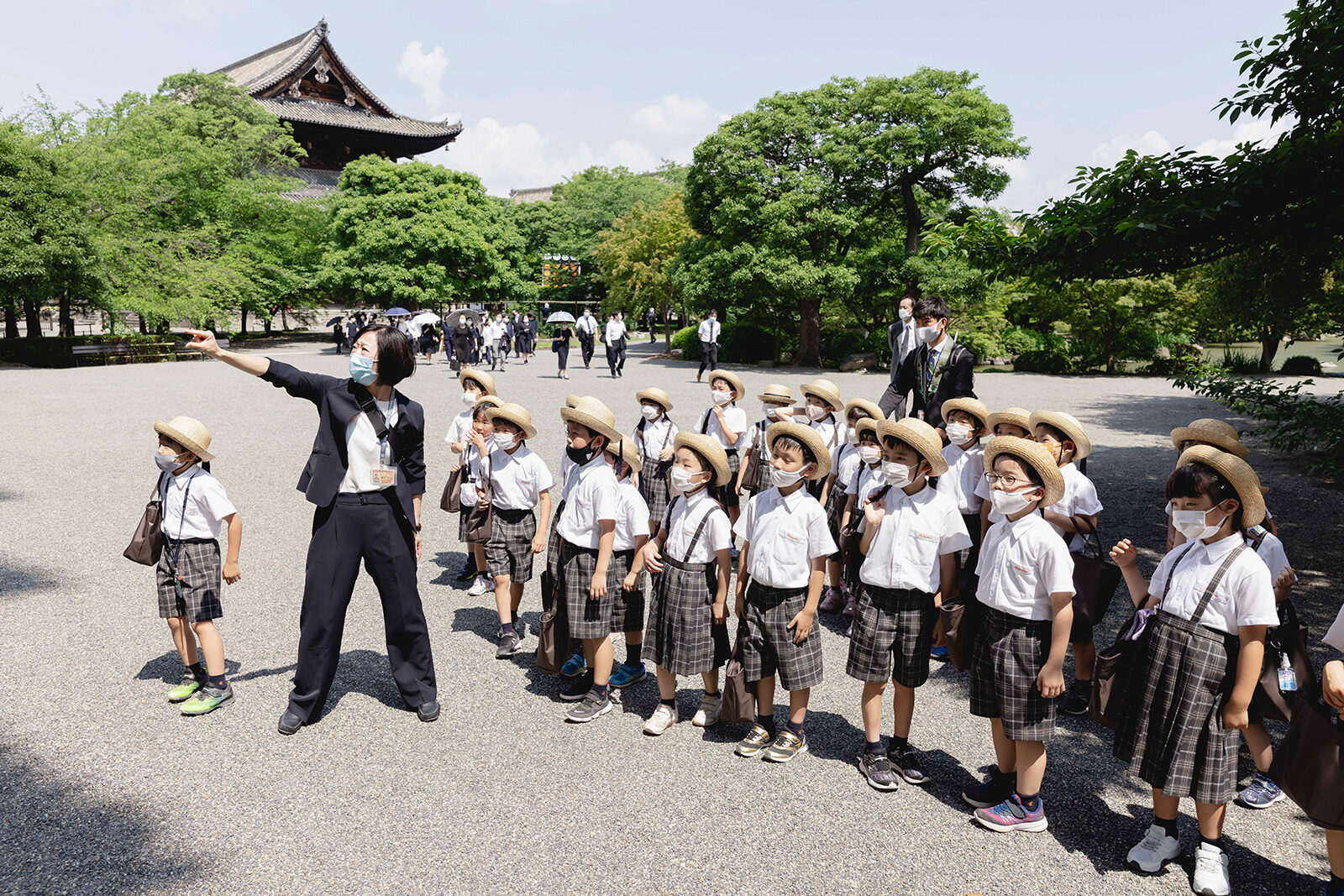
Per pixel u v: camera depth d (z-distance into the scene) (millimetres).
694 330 31531
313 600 4109
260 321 51688
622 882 3051
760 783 3750
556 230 58062
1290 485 9695
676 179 58250
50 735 4043
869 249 28234
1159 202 5977
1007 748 3525
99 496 8938
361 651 5195
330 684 4473
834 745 4141
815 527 3758
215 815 3420
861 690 4773
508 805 3529
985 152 25203
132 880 3010
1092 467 10859
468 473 6098
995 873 3146
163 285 31531
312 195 53812
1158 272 7125
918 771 3771
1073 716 4488
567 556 4305
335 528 4109
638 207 40219
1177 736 3014
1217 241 6598
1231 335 21484
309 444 11984
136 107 37156
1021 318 30047
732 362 30016
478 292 42250
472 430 5223
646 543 4203
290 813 3449
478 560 6148
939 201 27797
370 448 4094
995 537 3453
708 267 27500
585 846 3258
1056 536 3281
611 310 43438
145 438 12586
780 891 3016
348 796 3578
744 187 26141
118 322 31328
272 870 3084
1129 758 3168
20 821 3354
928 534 3646
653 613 4172
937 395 6293
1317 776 2742
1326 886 3045
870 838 3354
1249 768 3926
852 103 26031
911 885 3066
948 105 24328
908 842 3328
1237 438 3846
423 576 6605
